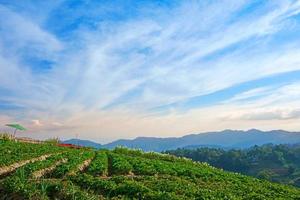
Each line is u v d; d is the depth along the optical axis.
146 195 27.50
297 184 170.50
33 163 39.41
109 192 28.91
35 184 28.75
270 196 34.75
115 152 70.88
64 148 63.88
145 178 36.44
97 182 31.17
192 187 33.09
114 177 35.69
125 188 29.11
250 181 45.09
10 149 49.94
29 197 25.77
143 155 69.38
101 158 52.16
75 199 25.73
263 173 188.38
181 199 26.88
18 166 40.75
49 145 65.62
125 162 47.75
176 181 36.03
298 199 35.75
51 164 40.31
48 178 36.50
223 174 49.19
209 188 34.53
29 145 58.53
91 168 41.34
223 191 33.34
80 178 33.06
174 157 69.50
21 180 29.73
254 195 32.59
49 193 27.77
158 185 32.12
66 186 28.53
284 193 38.72
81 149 69.81
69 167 39.69
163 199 26.73
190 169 47.84
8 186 28.17
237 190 35.19
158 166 46.91
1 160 39.88
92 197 26.36
